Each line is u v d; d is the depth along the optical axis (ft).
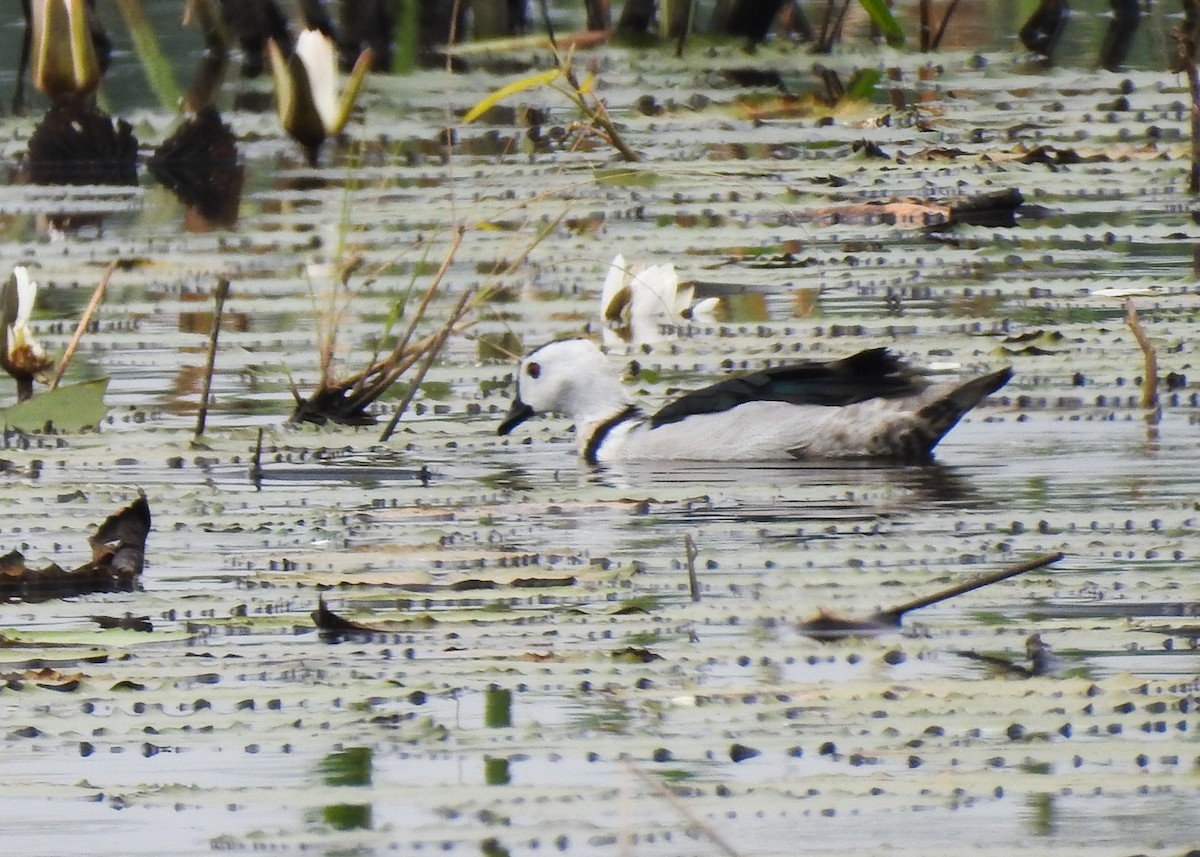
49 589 31.01
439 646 27.84
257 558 32.78
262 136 77.15
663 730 24.57
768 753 23.76
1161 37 89.15
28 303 44.32
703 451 41.11
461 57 85.71
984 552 32.19
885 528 34.32
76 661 27.58
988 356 46.62
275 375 47.11
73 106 73.36
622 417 42.27
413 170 70.28
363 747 24.35
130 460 39.99
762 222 62.08
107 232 62.75
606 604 29.78
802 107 78.84
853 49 87.25
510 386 47.29
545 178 67.97
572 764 23.79
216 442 41.47
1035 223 61.11
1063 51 90.58
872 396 40.78
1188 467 38.24
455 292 54.44
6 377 48.08
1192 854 20.66
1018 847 20.93
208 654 27.71
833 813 22.04
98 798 22.85
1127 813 21.81
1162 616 28.50
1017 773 22.93
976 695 25.36
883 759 23.52
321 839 21.77
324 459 40.45
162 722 25.16
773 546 33.09
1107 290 52.34
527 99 81.15
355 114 79.25
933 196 64.28
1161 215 61.67
